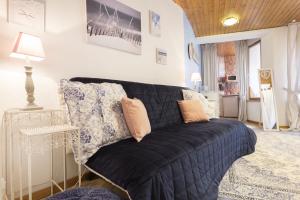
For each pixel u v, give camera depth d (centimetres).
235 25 474
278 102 501
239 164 240
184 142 162
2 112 154
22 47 142
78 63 205
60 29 190
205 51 672
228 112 690
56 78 186
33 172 168
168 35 359
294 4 370
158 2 331
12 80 159
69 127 147
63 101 162
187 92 314
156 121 233
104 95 180
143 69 295
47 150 176
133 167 123
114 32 244
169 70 362
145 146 150
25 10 167
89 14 215
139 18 285
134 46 274
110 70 241
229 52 730
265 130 466
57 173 183
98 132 162
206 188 154
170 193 122
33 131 135
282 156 270
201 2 364
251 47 626
